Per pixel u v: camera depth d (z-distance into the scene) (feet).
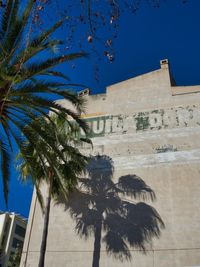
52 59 49.78
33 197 92.73
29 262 80.69
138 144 90.99
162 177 82.79
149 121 94.32
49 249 81.00
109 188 86.07
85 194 87.20
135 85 104.01
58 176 62.44
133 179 85.05
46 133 53.01
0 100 47.50
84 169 87.35
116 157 90.89
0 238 229.66
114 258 74.33
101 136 96.48
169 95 97.40
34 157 56.85
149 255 71.92
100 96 105.91
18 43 48.06
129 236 76.07
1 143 53.21
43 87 49.57
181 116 91.76
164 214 76.54
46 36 48.52
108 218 81.00
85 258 76.84
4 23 49.14
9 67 46.80
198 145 84.94
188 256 69.21
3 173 55.83
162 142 88.74
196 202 75.97
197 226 72.43
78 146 95.76
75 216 84.33
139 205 80.18
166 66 104.73
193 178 79.97
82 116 103.14
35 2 26.12
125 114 98.63
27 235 85.51
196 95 94.38
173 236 72.69
